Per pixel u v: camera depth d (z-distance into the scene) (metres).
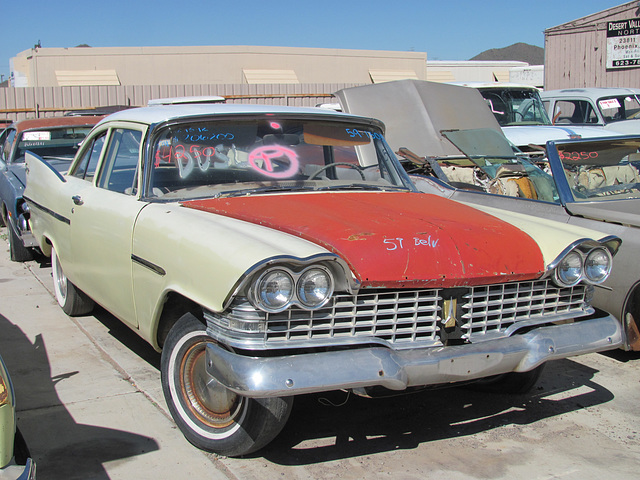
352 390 2.95
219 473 3.03
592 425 3.65
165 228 3.27
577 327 3.32
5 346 4.64
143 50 24.61
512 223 3.54
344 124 4.25
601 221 4.77
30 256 7.34
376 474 3.06
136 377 4.11
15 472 2.27
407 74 28.42
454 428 3.58
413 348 2.95
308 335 2.78
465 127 7.57
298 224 3.11
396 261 2.89
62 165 6.99
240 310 2.71
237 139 3.86
